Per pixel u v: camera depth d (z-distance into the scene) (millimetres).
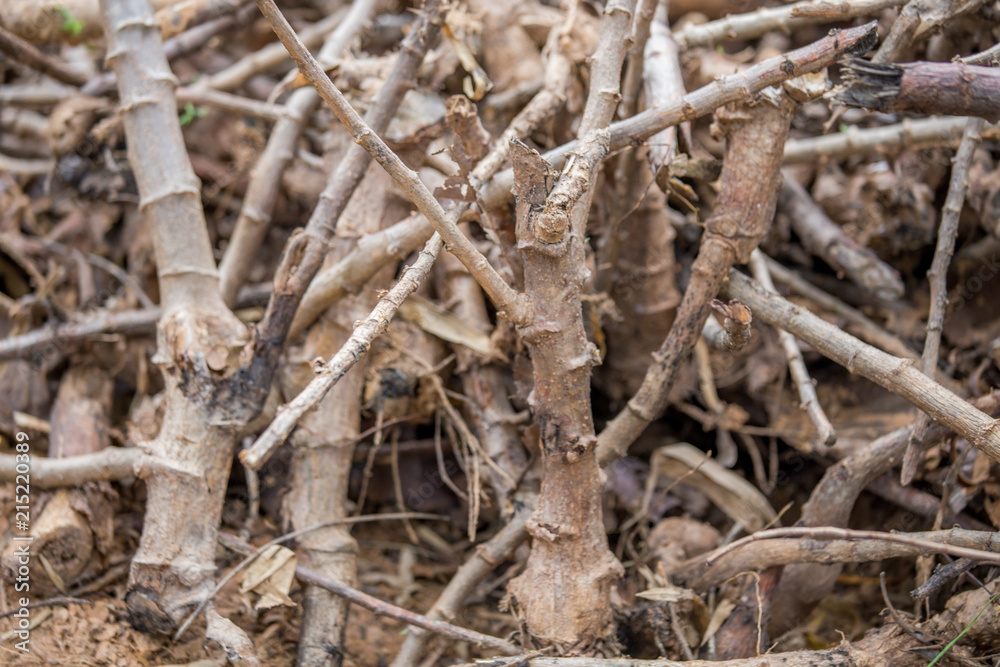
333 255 1456
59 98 1992
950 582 1291
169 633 1168
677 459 1603
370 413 1585
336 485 1388
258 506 1573
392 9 2066
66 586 1320
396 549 1715
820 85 1102
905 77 967
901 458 1281
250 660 1073
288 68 2135
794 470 1746
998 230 1517
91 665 1182
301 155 1812
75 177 1823
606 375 1717
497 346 1473
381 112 1292
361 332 869
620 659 1064
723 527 1655
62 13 1812
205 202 1960
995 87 949
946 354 1649
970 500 1389
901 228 1602
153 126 1327
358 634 1438
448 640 1313
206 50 2135
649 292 1566
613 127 1131
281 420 803
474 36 1643
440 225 911
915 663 1054
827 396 1647
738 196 1156
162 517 1177
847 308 1677
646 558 1428
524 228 958
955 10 1135
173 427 1216
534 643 1109
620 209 1441
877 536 976
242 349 1219
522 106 1629
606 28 1159
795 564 1276
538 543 1130
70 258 1928
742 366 1676
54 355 1705
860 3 1156
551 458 1062
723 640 1224
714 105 1102
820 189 1713
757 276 1468
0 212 1951
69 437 1532
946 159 1597
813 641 1392
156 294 1910
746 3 1816
